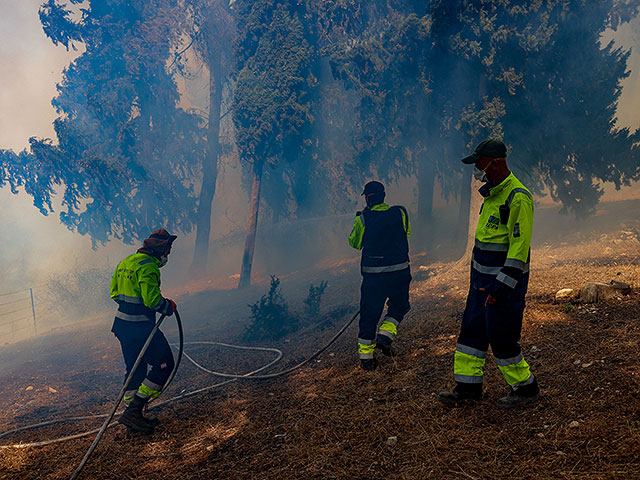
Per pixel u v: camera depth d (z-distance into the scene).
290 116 14.57
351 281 12.42
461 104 11.23
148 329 4.75
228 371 6.89
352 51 12.83
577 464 2.71
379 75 12.41
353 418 3.92
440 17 9.93
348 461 3.30
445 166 14.54
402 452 3.27
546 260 8.98
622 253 8.16
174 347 9.02
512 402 3.48
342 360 5.74
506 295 3.34
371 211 5.25
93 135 16.89
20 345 11.51
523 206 3.28
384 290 5.07
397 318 5.28
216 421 4.70
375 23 14.11
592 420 3.07
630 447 2.73
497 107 9.78
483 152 3.39
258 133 14.67
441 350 5.08
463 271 9.40
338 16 14.23
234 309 12.62
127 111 16.61
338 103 15.30
